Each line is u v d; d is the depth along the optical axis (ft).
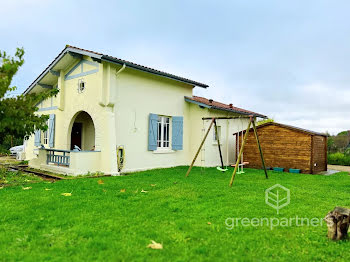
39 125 28.07
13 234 12.39
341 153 59.26
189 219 14.80
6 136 27.61
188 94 45.32
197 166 43.16
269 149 41.73
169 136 42.09
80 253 10.56
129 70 35.42
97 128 33.86
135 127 36.04
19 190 21.76
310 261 10.53
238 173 34.78
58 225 13.56
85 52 32.55
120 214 15.49
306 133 38.42
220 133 46.83
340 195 22.12
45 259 10.08
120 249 10.92
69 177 29.55
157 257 10.33
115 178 28.84
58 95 40.27
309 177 33.27
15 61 24.63
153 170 36.83
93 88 34.58
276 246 11.78
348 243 12.32
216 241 12.00
